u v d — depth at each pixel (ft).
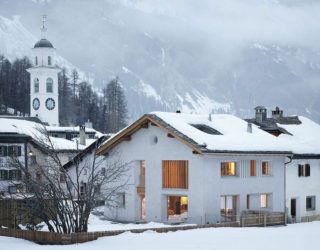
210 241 124.36
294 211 209.67
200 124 189.26
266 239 128.26
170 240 126.00
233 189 179.42
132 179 186.70
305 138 227.20
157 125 177.47
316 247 116.47
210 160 173.06
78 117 652.89
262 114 235.20
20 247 121.19
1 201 152.46
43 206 132.05
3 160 234.58
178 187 176.96
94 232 128.88
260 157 188.55
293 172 207.51
